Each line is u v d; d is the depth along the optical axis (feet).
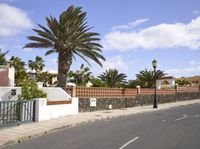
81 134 46.96
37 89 78.28
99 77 184.85
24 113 59.62
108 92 103.71
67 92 91.35
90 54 104.01
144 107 113.50
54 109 71.72
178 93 152.97
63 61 102.53
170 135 44.47
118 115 80.33
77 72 210.59
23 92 75.66
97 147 35.42
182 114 82.38
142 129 51.96
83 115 78.89
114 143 37.96
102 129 52.80
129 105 113.91
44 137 44.91
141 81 190.60
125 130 50.88
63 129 54.24
